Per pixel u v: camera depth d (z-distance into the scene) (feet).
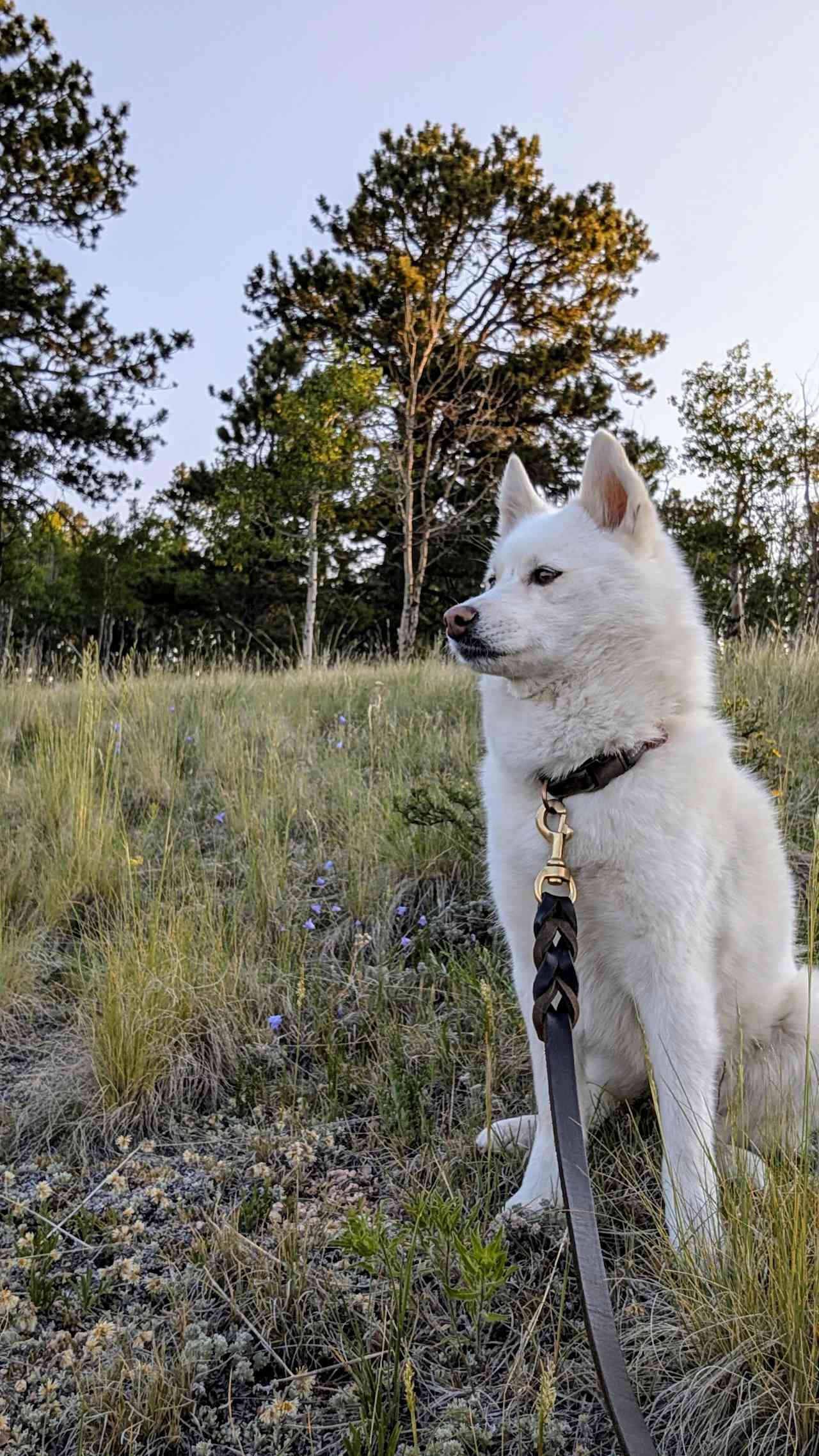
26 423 20.39
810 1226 2.25
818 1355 2.10
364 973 4.19
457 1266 2.55
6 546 25.13
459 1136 3.17
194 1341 2.43
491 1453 2.15
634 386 28.71
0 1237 2.90
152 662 9.99
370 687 9.09
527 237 26.00
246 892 4.83
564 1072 2.22
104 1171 3.26
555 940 2.79
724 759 3.00
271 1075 3.69
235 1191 3.09
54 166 20.79
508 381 27.45
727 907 2.91
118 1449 2.26
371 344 27.66
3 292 19.61
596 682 2.91
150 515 37.19
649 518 3.06
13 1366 2.47
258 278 27.50
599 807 2.75
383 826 5.22
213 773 6.70
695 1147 2.61
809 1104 2.83
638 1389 2.24
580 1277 1.89
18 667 9.97
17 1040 4.00
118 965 3.83
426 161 25.48
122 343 20.83
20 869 5.19
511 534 3.30
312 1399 2.34
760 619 13.05
